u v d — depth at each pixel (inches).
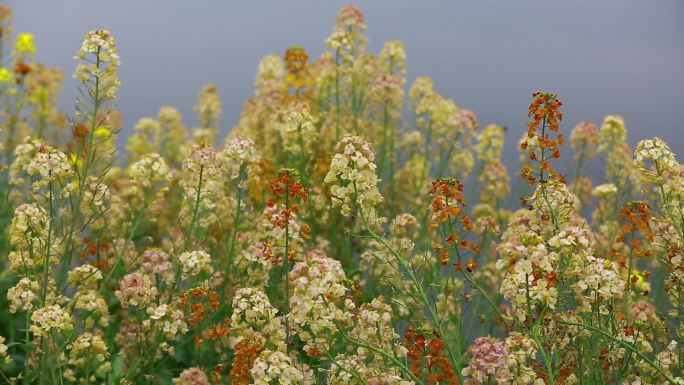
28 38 113.3
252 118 107.6
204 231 84.2
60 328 68.2
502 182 99.3
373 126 102.9
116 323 83.2
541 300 63.9
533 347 64.2
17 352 81.6
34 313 68.1
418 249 82.5
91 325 73.9
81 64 73.5
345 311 65.6
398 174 102.4
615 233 87.7
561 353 68.3
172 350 73.9
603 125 96.7
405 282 72.2
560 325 66.9
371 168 66.1
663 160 70.0
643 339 69.4
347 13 100.0
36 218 72.5
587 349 68.3
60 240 73.2
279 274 82.5
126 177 108.8
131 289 73.7
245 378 65.7
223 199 86.7
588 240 65.6
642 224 68.5
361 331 66.1
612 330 67.2
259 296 69.2
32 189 73.2
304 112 90.9
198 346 72.2
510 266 65.3
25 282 70.9
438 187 67.3
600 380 67.9
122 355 75.7
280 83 108.9
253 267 80.4
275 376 63.5
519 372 63.7
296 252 74.1
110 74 73.9
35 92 113.8
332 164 66.4
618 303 70.3
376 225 70.3
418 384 63.2
